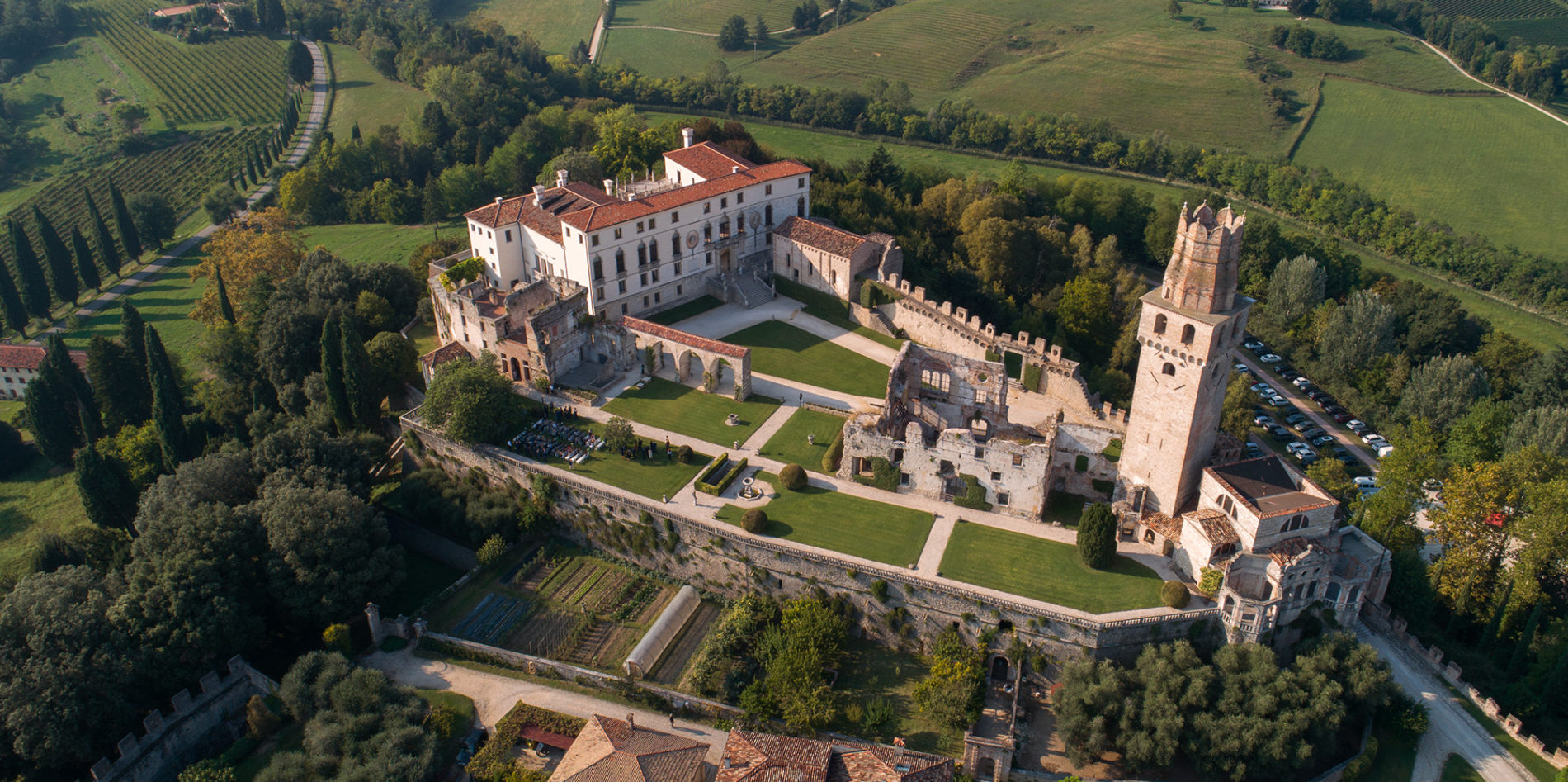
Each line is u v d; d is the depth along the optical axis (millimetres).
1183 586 92000
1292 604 92062
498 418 118438
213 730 91188
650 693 90938
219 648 93188
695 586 106750
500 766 82188
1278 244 194750
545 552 112500
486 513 111312
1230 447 102875
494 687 93188
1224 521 94688
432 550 116250
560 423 123812
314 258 161750
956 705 87188
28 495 144250
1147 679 87812
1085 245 181875
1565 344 178125
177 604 90750
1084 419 126875
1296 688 85312
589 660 96875
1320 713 83812
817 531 103062
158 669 90000
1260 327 179750
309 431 114188
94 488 119625
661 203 146625
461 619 102812
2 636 87250
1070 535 103125
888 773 76875
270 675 97312
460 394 116125
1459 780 85312
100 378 148500
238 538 98625
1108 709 86125
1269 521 90062
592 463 115000
